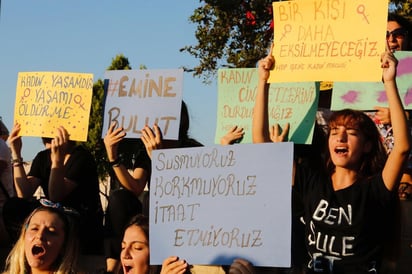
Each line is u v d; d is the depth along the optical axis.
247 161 4.10
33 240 4.82
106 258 5.83
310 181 4.73
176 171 4.29
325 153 4.80
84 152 6.43
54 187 6.16
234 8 13.25
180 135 6.18
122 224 5.69
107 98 6.19
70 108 6.32
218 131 6.07
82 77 6.34
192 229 4.18
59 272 4.84
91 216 6.34
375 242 4.49
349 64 4.87
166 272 4.11
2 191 7.30
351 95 5.73
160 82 6.07
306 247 4.71
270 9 13.02
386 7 4.80
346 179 4.63
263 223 4.00
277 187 4.01
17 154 6.50
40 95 6.41
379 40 4.80
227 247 4.07
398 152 4.41
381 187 4.47
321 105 6.57
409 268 5.96
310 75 4.97
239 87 6.06
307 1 5.02
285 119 5.82
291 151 4.01
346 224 4.47
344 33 4.91
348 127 4.62
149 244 4.29
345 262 4.46
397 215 4.56
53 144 6.20
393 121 4.46
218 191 4.15
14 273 4.90
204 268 5.96
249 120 5.98
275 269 4.70
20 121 6.45
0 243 7.19
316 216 4.59
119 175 5.95
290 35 5.08
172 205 4.26
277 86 5.90
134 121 6.05
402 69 5.70
